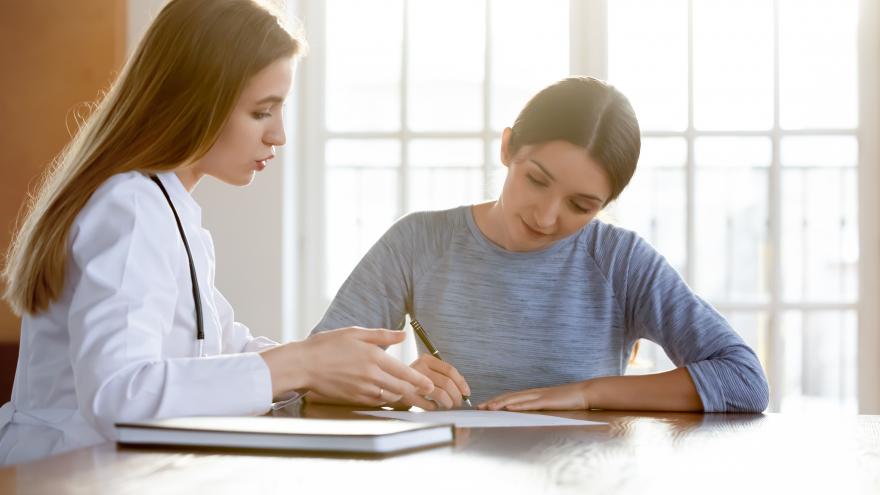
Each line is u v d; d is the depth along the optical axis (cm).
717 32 306
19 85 288
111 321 104
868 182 302
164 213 116
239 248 294
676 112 307
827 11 304
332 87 316
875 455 97
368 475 76
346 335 112
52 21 288
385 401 115
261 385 105
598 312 171
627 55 308
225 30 122
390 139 315
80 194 114
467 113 314
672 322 163
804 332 306
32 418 114
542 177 147
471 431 107
